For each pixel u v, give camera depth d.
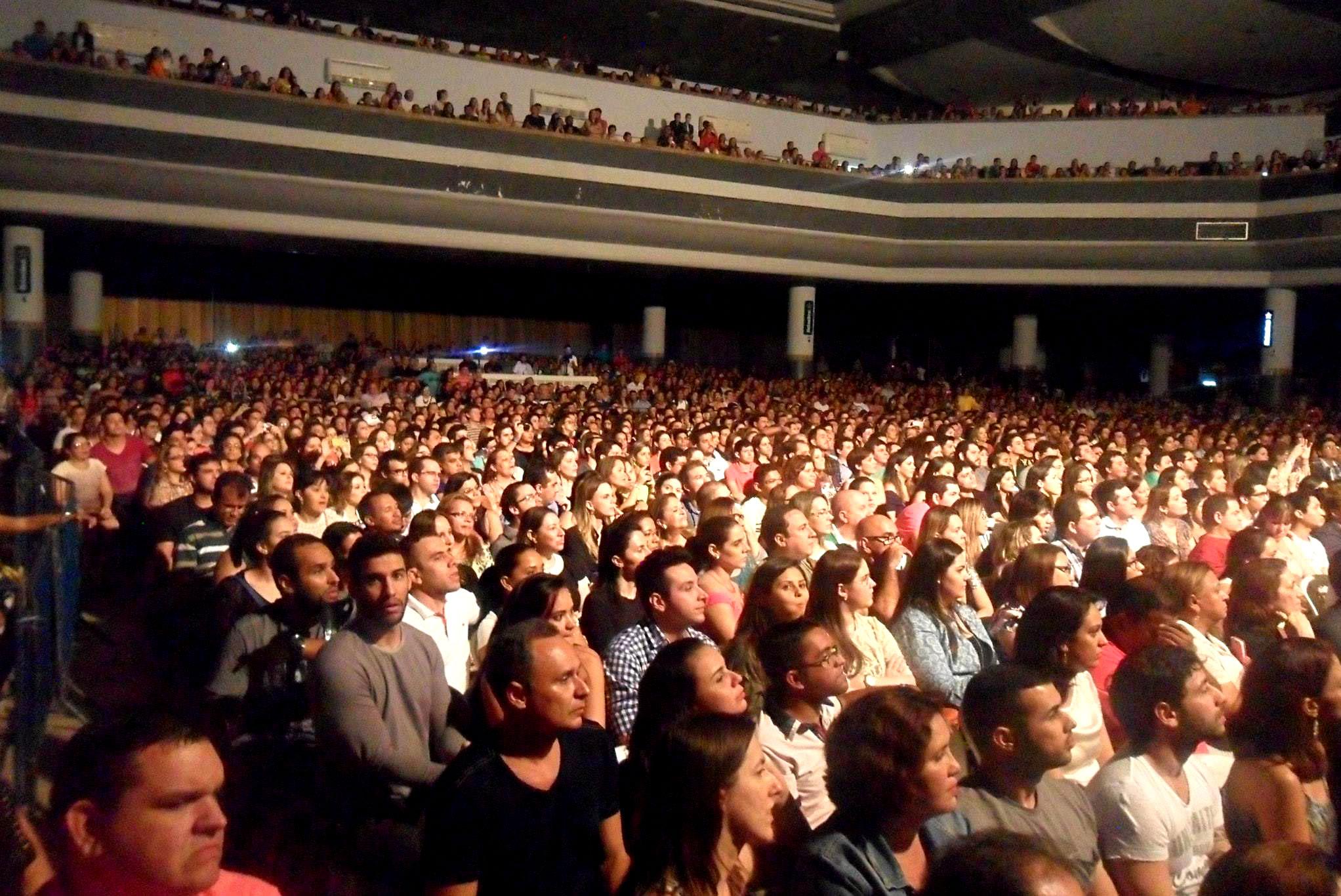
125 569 8.09
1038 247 24.00
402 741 3.59
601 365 25.89
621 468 8.06
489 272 26.11
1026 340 28.64
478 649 4.89
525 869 2.69
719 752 2.56
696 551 5.17
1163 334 29.58
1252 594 4.96
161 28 19.25
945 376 28.91
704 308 30.61
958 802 2.98
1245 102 26.61
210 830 1.99
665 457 9.59
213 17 19.69
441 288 26.97
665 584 4.20
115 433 9.26
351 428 11.67
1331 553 7.18
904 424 16.58
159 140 17.72
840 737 2.78
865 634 4.64
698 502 7.33
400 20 23.03
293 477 6.83
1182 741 3.20
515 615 3.98
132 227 18.67
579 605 5.17
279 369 20.98
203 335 24.56
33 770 4.35
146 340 22.72
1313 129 23.56
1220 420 20.92
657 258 22.30
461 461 8.83
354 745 3.50
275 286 25.12
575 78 22.84
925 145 25.53
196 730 2.04
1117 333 30.62
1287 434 16.77
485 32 23.92
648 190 21.72
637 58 25.66
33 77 16.73
